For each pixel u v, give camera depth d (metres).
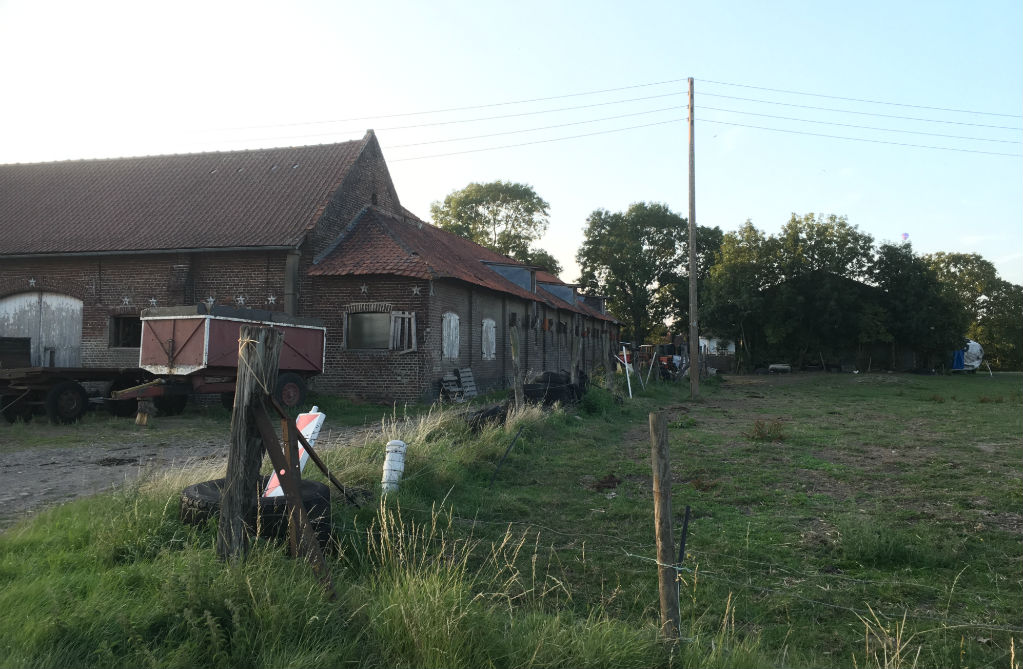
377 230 20.23
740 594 5.14
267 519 4.83
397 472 7.22
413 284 18.12
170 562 4.32
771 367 43.78
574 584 5.28
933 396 23.83
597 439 12.48
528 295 27.03
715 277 46.38
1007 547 6.19
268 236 18.41
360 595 4.20
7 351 16.50
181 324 13.53
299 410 15.00
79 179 23.27
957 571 5.62
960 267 69.19
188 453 10.41
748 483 8.72
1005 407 20.16
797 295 42.88
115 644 3.38
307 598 3.86
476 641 3.71
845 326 43.03
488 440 10.11
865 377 37.47
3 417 14.40
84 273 19.72
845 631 4.57
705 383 31.89
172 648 3.42
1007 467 9.96
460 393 19.44
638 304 61.31
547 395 15.73
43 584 3.93
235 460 4.38
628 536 6.46
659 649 3.82
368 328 18.53
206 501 5.08
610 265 61.47
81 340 19.70
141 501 5.46
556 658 3.63
